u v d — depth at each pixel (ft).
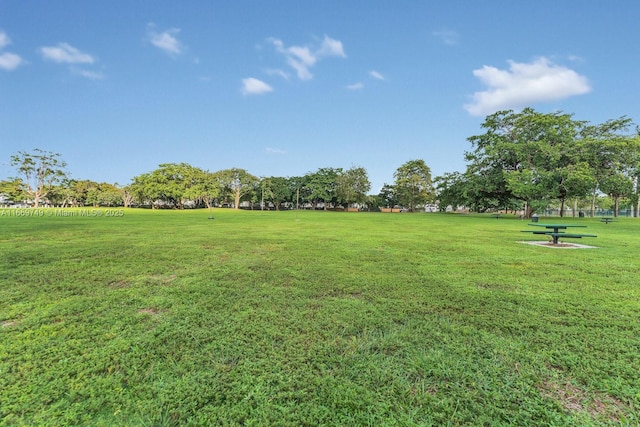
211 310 10.88
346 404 5.98
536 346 8.29
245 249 24.75
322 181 205.05
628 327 9.58
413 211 182.19
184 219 69.87
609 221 78.07
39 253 22.11
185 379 6.73
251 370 7.08
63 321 9.86
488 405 5.97
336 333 9.07
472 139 105.91
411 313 10.70
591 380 6.76
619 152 84.74
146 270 17.06
